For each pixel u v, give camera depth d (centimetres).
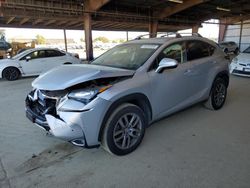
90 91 239
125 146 273
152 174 237
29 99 293
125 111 263
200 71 375
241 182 221
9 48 1941
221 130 344
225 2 1820
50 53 964
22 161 267
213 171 240
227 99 516
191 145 298
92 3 1436
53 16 1487
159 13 1898
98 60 373
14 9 1330
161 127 357
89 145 247
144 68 293
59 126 237
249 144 298
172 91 328
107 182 226
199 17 2356
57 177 235
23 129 361
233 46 2270
